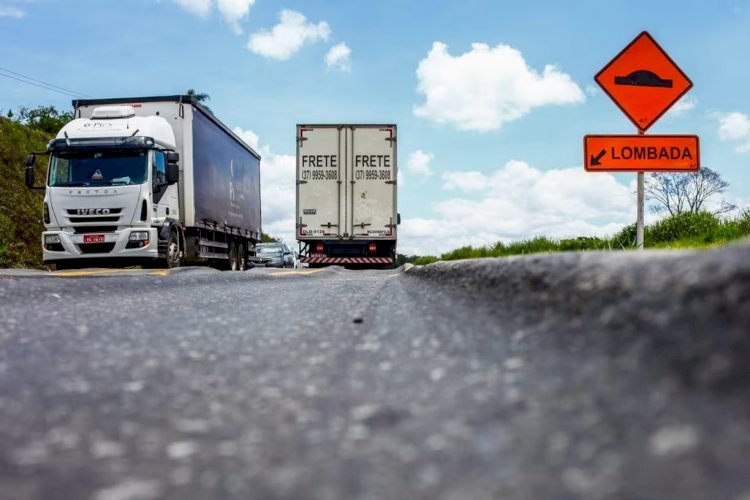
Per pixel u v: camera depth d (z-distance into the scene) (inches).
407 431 47.6
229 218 770.2
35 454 45.8
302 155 756.6
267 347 91.4
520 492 34.7
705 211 441.7
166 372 74.4
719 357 47.7
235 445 46.6
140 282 243.4
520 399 52.5
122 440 48.6
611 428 42.3
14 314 138.3
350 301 167.8
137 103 614.5
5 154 981.8
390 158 756.6
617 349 59.9
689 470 34.5
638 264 74.9
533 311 90.8
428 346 84.4
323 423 51.4
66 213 543.8
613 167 305.7
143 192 542.0
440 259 623.2
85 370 75.9
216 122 711.7
